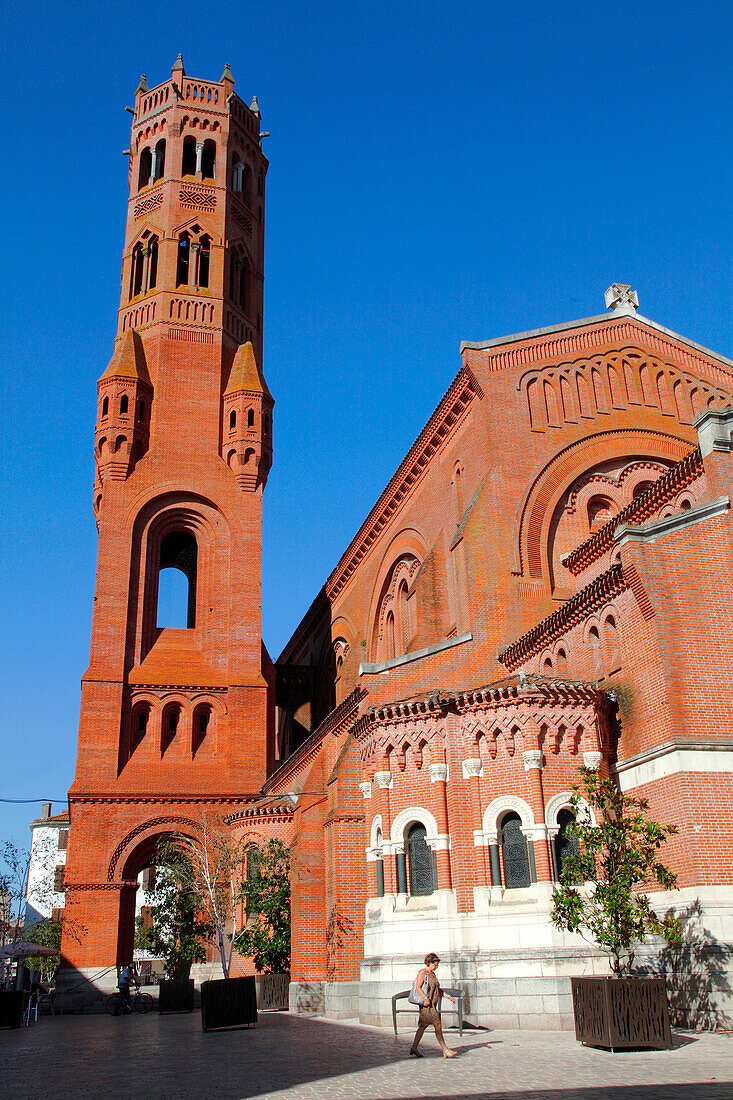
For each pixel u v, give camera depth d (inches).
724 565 1010.1
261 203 2578.7
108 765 1856.5
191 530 2135.8
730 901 871.1
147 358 2204.7
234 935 1482.5
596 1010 729.6
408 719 1080.8
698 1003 832.3
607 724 1047.6
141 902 3393.2
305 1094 542.3
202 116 2468.0
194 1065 711.1
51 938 2778.1
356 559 2196.1
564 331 1555.1
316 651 2576.3
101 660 1925.4
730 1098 487.5
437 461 1679.4
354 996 1161.4
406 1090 547.8
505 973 925.2
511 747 1018.7
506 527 1402.6
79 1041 1010.1
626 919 775.1
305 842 1376.7
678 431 1544.0
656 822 858.8
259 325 2418.8
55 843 3973.9
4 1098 562.9
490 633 1333.7
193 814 1863.9
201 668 2006.6
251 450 2171.5
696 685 962.1
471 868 999.6
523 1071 616.1
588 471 1488.7
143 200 2401.6
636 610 1024.9
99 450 2108.8
